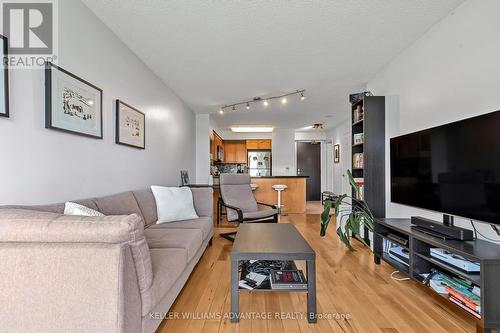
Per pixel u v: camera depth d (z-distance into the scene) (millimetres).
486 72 1784
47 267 935
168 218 2594
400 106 2836
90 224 954
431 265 1969
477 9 1851
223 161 8055
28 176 1452
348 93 4188
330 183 7973
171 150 4059
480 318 1389
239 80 3625
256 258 1586
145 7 1999
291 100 4617
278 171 7754
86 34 1969
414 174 2158
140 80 2945
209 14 2092
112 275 940
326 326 1529
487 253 1441
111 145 2322
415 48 2564
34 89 1497
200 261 2619
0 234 919
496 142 1453
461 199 1679
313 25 2258
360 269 2396
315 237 3549
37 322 947
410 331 1473
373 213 3096
